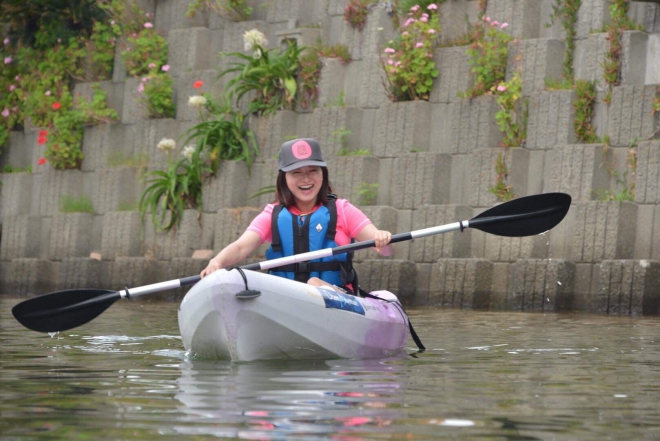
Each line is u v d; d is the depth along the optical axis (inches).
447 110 1231.5
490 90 1189.7
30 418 361.1
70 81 1667.1
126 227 1417.3
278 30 1445.6
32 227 1545.3
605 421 361.1
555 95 1137.4
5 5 1663.4
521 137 1159.6
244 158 1362.0
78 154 1558.8
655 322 866.8
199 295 553.0
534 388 443.2
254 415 366.6
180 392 425.7
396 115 1248.8
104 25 1626.5
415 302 1154.0
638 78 1128.2
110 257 1430.9
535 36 1221.1
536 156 1148.5
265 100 1396.4
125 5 1598.2
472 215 1161.4
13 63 1706.4
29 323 615.8
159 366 528.1
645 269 978.1
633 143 1074.1
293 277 622.5
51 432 334.3
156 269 1352.1
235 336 545.6
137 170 1481.3
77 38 1654.8
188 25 1571.1
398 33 1316.4
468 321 873.5
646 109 1072.2
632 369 519.5
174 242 1370.6
